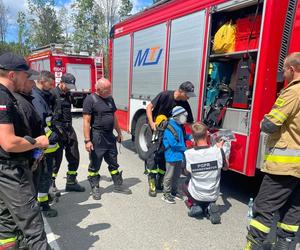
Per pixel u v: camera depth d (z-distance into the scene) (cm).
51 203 429
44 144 254
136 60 662
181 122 418
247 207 429
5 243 256
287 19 364
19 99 258
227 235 352
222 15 447
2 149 238
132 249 320
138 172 578
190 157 375
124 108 726
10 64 235
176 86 530
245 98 402
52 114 409
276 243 307
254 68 388
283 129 270
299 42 354
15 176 240
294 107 258
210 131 445
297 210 292
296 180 273
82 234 348
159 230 360
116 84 765
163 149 439
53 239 337
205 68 459
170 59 543
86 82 1480
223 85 445
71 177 469
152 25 595
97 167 445
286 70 278
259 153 379
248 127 384
